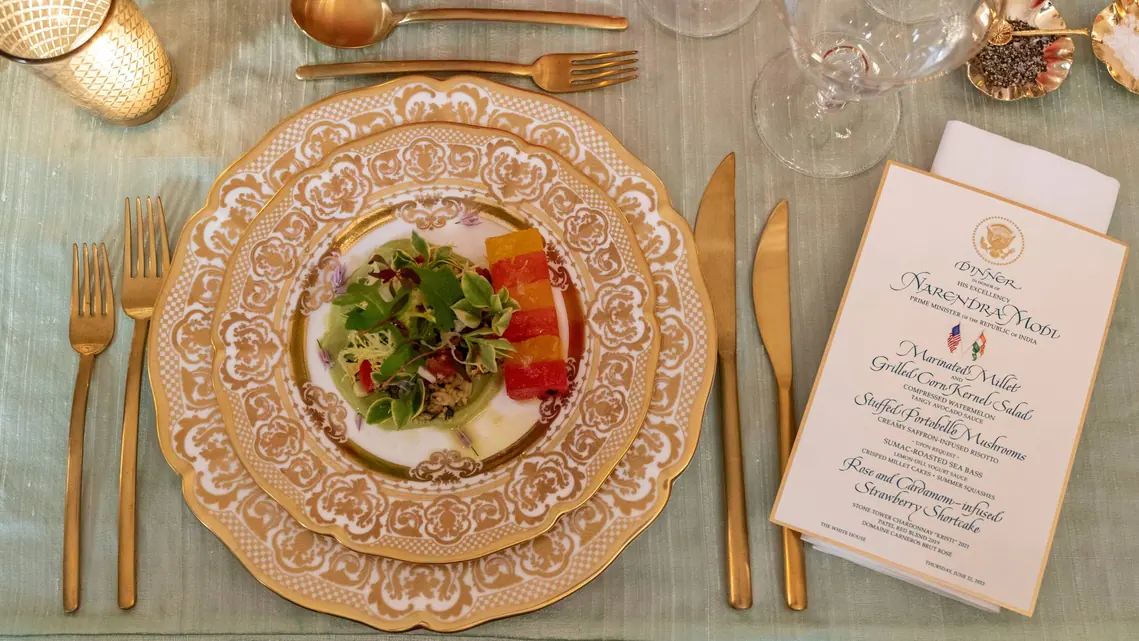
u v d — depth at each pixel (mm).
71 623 675
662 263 730
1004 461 707
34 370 731
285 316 723
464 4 832
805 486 704
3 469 709
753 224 790
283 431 695
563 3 833
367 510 673
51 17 754
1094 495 733
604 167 751
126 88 730
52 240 762
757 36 835
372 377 686
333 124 745
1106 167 810
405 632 657
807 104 817
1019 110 820
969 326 733
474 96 757
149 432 717
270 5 818
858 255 748
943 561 688
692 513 717
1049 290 736
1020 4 832
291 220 729
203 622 679
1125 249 737
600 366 715
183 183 781
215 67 804
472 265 751
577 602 694
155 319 694
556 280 740
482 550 645
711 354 699
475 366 721
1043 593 709
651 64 825
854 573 708
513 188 748
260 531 655
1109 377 763
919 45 727
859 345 732
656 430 691
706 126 812
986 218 746
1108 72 826
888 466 708
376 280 721
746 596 692
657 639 690
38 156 779
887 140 810
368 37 809
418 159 745
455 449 705
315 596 639
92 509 697
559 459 692
